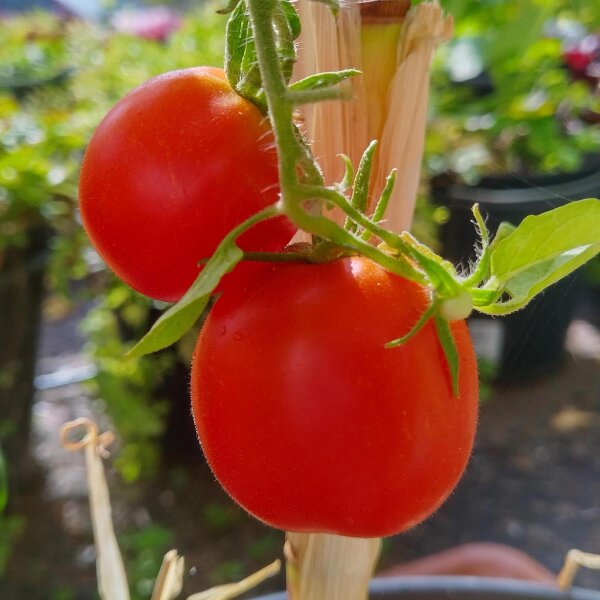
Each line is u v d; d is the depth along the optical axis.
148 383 0.87
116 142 0.19
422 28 0.24
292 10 0.21
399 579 0.41
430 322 0.19
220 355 0.19
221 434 0.19
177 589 0.31
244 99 0.20
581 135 1.03
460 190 0.94
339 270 0.19
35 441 0.99
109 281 0.83
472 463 0.95
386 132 0.25
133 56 0.97
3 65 1.23
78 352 1.19
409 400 0.18
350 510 0.19
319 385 0.18
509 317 0.90
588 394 1.08
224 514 0.87
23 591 0.78
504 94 1.04
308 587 0.25
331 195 0.17
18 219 0.79
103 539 0.33
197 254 0.19
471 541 0.84
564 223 0.18
